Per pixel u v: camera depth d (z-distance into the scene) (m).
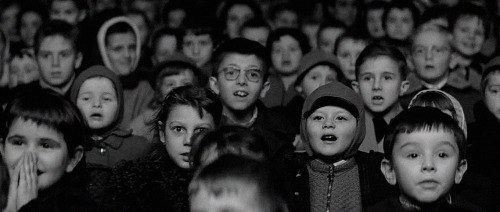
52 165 5.02
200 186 3.67
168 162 5.64
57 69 8.38
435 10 9.50
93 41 8.80
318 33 10.05
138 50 8.97
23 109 5.04
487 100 7.13
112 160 6.73
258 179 3.68
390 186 5.80
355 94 5.96
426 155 4.96
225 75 6.98
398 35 9.76
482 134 6.95
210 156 4.77
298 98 8.20
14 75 9.03
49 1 10.84
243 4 10.83
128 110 8.45
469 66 9.26
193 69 8.16
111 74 6.97
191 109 5.66
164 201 5.38
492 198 6.21
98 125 6.84
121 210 5.09
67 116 5.07
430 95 6.04
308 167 5.96
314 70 8.08
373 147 7.12
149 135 6.99
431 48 8.34
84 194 4.88
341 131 5.86
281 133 6.89
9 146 5.05
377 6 10.39
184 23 9.80
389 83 7.32
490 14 10.31
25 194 4.91
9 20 10.66
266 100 8.81
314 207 5.84
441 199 5.02
